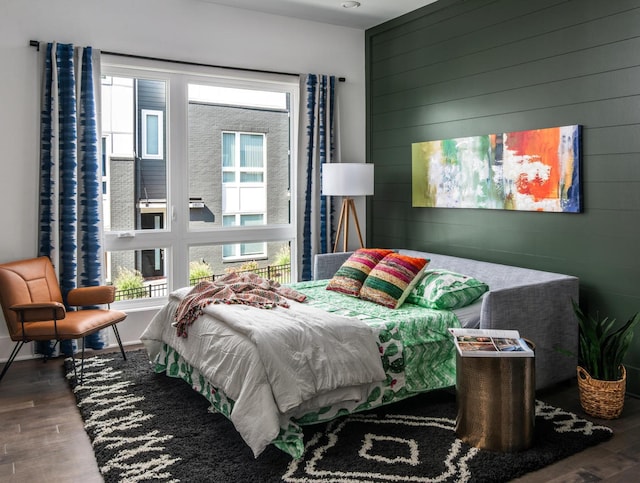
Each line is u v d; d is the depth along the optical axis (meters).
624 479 2.35
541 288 3.26
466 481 2.29
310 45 5.18
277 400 2.51
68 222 4.11
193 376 3.22
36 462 2.51
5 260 3.99
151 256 4.62
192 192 4.79
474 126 4.34
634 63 3.23
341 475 2.35
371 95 5.48
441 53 4.62
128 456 2.52
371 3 4.69
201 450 2.58
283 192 5.25
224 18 4.73
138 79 4.49
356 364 2.79
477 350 2.59
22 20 3.96
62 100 4.06
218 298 3.29
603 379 2.99
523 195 3.91
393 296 3.52
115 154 4.43
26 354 4.08
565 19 3.61
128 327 4.45
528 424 2.57
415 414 3.02
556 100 3.70
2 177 3.96
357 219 5.25
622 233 3.35
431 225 4.84
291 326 2.75
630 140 3.27
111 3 4.26
